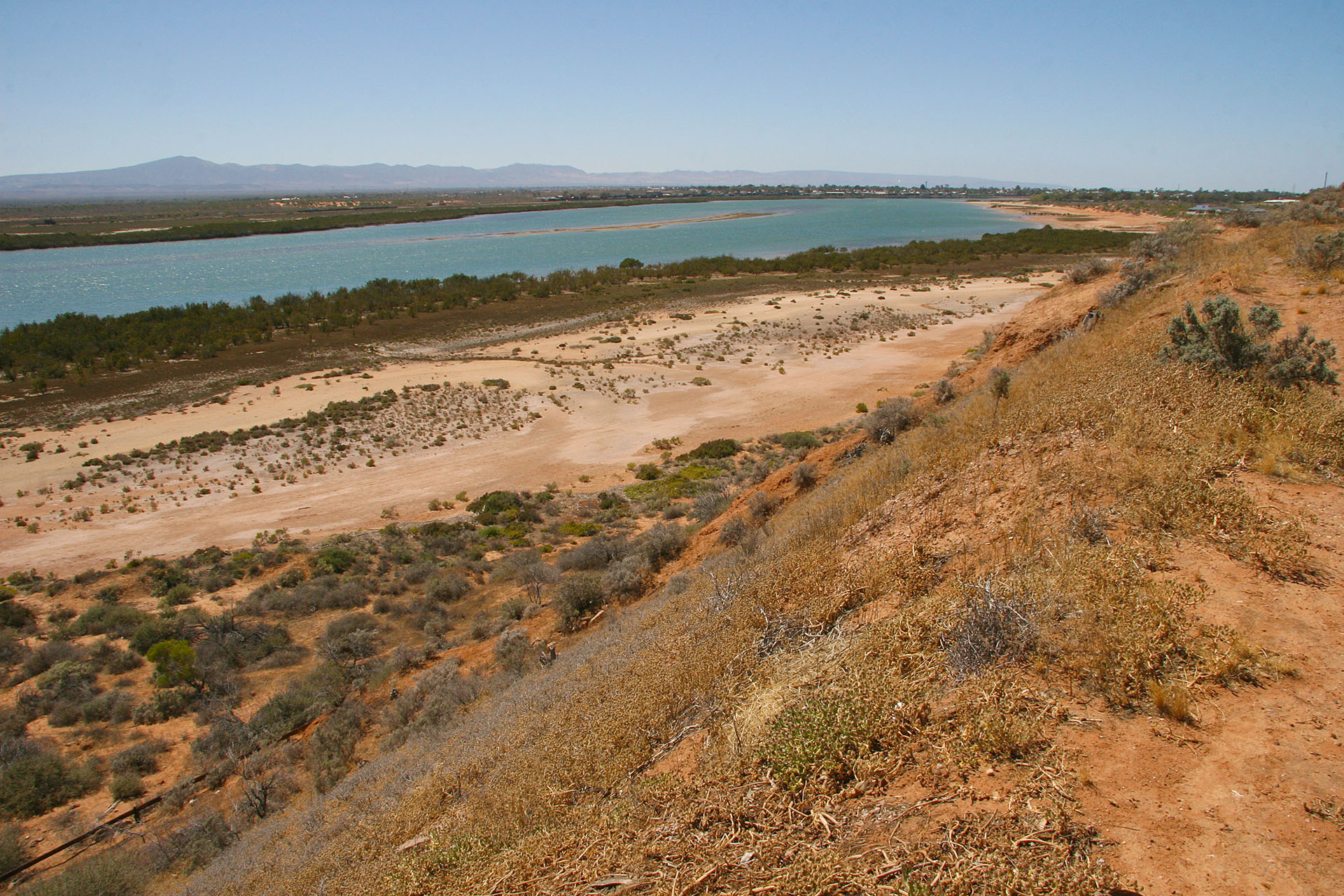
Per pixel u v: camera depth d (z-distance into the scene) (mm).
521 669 13297
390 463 35781
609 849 4031
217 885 8609
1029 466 7336
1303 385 7445
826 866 3195
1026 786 3467
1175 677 3965
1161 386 7703
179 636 19453
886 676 4609
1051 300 21953
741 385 47562
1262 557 4891
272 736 14461
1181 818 3117
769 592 7348
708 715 5719
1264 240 17266
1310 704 3637
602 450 37156
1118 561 4988
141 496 32031
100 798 13625
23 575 24766
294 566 24703
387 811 7785
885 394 42938
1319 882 2691
